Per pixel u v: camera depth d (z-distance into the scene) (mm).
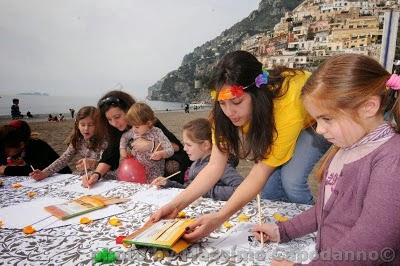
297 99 1359
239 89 1265
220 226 1231
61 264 980
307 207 1427
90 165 2502
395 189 791
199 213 1385
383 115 915
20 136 2602
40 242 1130
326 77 902
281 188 1977
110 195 1656
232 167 1945
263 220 1291
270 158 1357
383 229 783
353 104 877
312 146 1746
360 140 931
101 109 2697
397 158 826
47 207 1449
